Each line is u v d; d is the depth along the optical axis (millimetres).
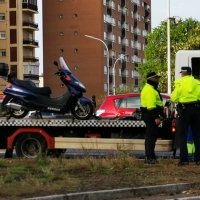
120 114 20781
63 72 16484
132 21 110188
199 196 9961
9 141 16812
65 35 93875
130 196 9984
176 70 18391
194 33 61531
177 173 12047
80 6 93250
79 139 16531
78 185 10500
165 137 15977
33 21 86750
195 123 13867
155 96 14242
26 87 16625
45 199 9211
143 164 13633
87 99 16578
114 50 99562
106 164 13156
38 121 16641
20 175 11805
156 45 80938
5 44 83562
